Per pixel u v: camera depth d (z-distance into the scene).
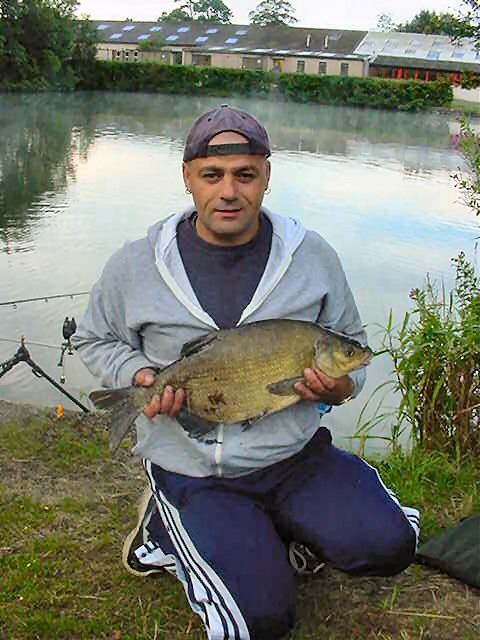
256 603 1.26
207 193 1.33
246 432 1.36
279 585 1.29
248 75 27.69
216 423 1.35
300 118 21.61
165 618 1.42
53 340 4.07
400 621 1.43
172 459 1.40
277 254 1.40
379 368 3.72
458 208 8.55
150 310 1.39
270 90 27.45
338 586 1.52
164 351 1.41
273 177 10.30
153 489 1.43
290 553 1.50
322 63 31.67
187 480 1.39
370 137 17.33
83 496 1.89
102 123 17.67
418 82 25.86
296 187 9.59
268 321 1.34
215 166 1.31
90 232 6.75
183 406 1.34
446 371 2.13
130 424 1.34
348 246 6.49
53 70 25.59
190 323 1.37
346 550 1.36
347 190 9.57
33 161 11.32
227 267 1.39
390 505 1.39
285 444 1.37
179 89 27.98
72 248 6.14
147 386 1.33
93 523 1.74
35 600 1.45
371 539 1.35
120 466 2.08
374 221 7.68
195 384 1.33
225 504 1.36
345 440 2.97
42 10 24.72
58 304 4.65
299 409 1.40
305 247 1.43
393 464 2.09
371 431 3.08
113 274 1.43
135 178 10.02
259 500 1.41
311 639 1.37
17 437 2.24
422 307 2.28
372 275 5.55
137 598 1.47
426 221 7.73
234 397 1.33
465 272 2.55
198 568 1.29
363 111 25.31
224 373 1.32
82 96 25.50
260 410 1.34
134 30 35.81
